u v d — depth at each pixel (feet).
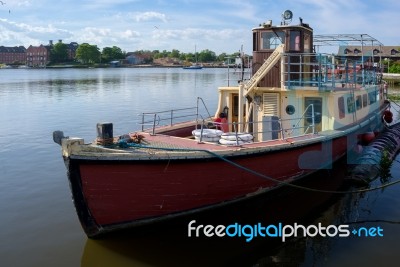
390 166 51.65
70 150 27.86
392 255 29.84
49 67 565.94
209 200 33.01
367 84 62.03
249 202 36.24
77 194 29.07
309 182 43.04
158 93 166.20
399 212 37.68
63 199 42.19
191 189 31.63
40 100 138.00
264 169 34.94
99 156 28.32
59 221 36.58
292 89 41.45
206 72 433.48
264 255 30.19
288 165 37.24
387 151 52.37
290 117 43.32
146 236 32.42
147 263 29.07
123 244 31.86
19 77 306.55
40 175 50.75
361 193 42.63
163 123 90.89
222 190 33.17
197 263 29.07
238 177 33.45
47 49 583.58
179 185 31.01
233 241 32.24
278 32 44.34
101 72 428.15
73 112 108.27
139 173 29.50
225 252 30.60
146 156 28.94
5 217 37.58
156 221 31.94
